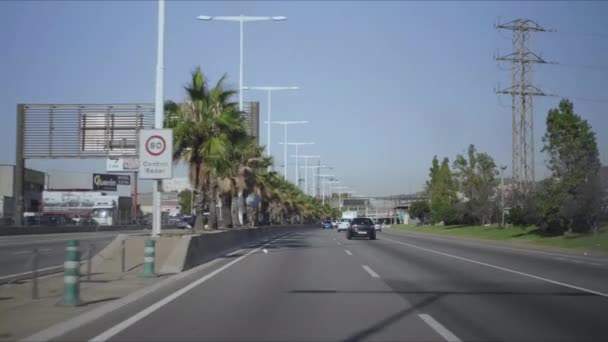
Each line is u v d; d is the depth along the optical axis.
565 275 19.30
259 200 61.72
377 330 10.16
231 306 12.62
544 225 44.34
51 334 9.55
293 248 33.88
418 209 100.69
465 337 9.62
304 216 124.25
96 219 78.94
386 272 19.89
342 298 13.86
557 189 40.16
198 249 22.92
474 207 65.06
